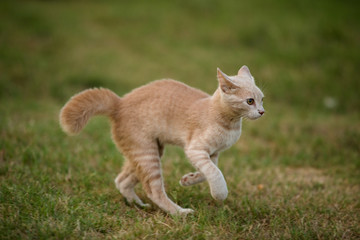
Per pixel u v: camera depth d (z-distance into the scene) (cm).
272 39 2452
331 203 986
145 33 2509
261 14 2770
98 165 1142
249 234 797
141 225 786
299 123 1647
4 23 2366
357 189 1109
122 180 967
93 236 737
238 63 2189
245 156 1339
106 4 2914
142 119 902
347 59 2261
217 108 873
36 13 2548
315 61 2280
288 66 2231
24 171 1006
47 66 2027
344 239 798
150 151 904
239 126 910
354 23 2703
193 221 821
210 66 2141
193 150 862
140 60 2194
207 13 2811
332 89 2027
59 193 888
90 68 2044
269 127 1598
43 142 1238
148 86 944
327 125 1641
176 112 898
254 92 871
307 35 2461
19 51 2136
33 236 710
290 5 2959
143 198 998
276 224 846
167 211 886
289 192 1048
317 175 1222
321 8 2942
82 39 2344
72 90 1867
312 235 802
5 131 1277
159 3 2959
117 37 2436
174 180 1068
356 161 1305
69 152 1175
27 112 1559
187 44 2431
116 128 929
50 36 2325
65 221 760
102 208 866
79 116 884
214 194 841
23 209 791
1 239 690
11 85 1859
